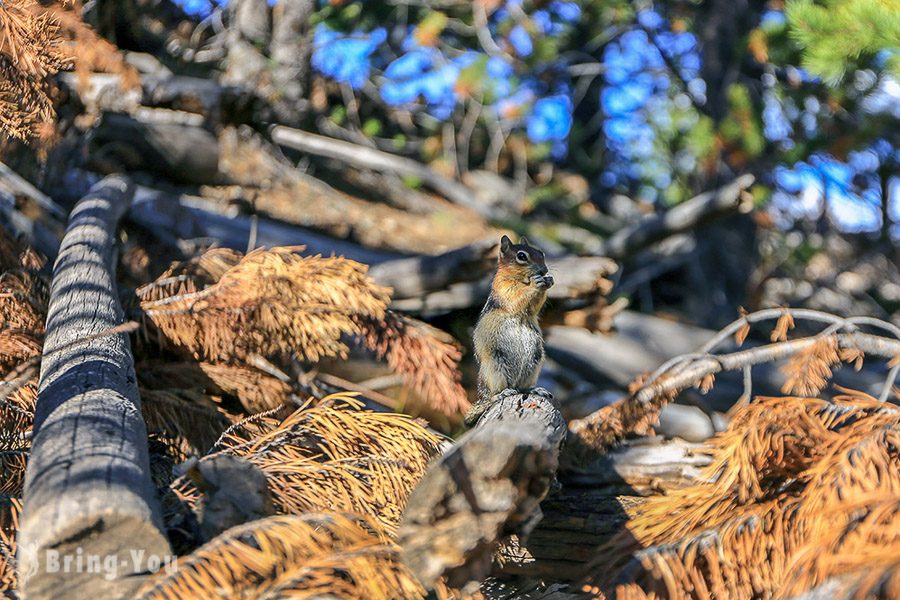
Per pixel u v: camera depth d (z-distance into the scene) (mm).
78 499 4434
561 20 23891
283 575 4480
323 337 8531
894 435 5559
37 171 12398
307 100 20422
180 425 8258
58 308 7258
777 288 23000
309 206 18594
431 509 4730
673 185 23812
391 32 24281
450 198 22562
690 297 21391
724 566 5691
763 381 12891
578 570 7539
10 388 6727
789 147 18641
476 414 7320
